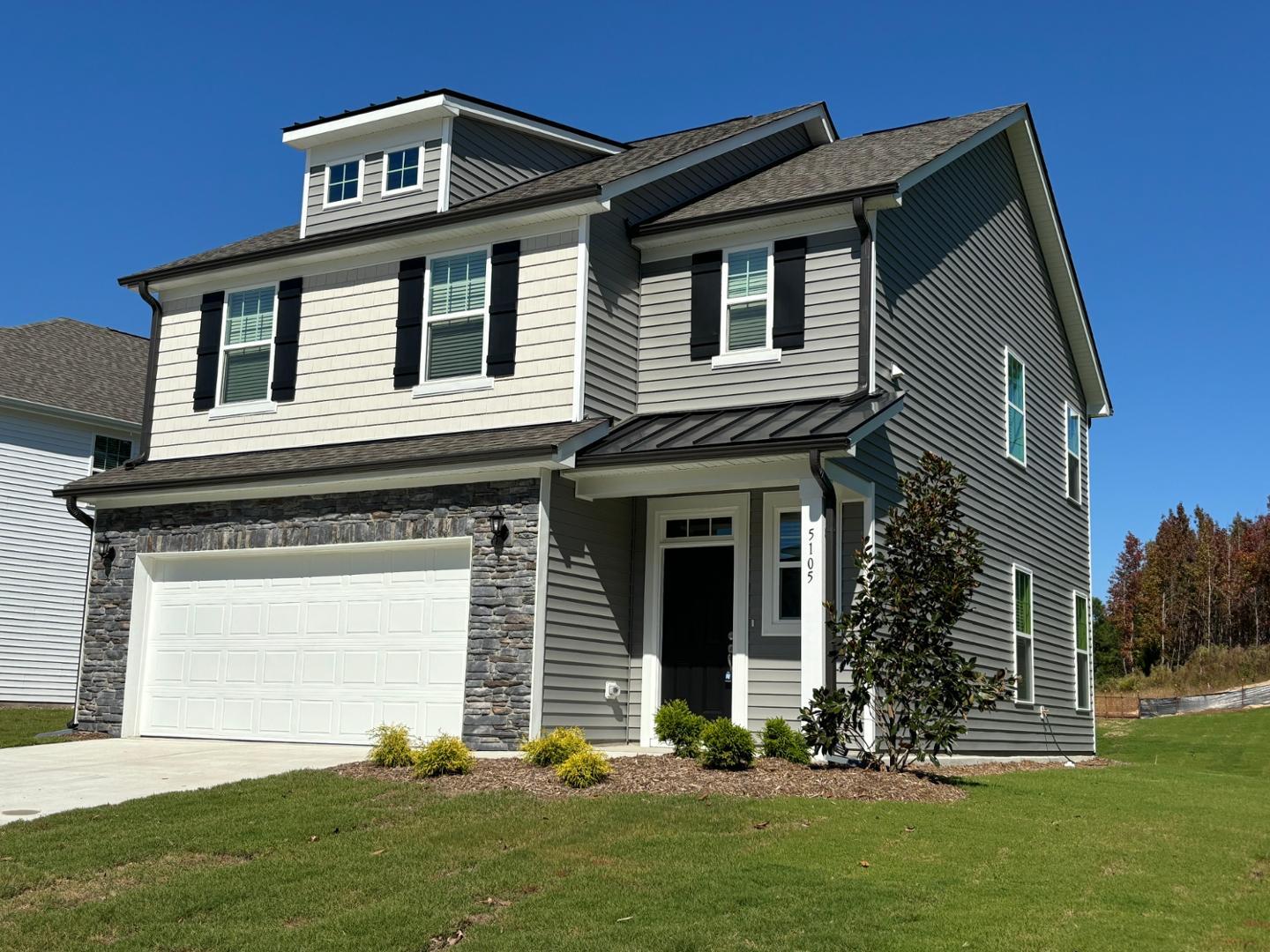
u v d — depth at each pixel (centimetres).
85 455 2572
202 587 1653
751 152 1841
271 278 1750
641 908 718
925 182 1628
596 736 1428
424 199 1694
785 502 1446
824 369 1431
